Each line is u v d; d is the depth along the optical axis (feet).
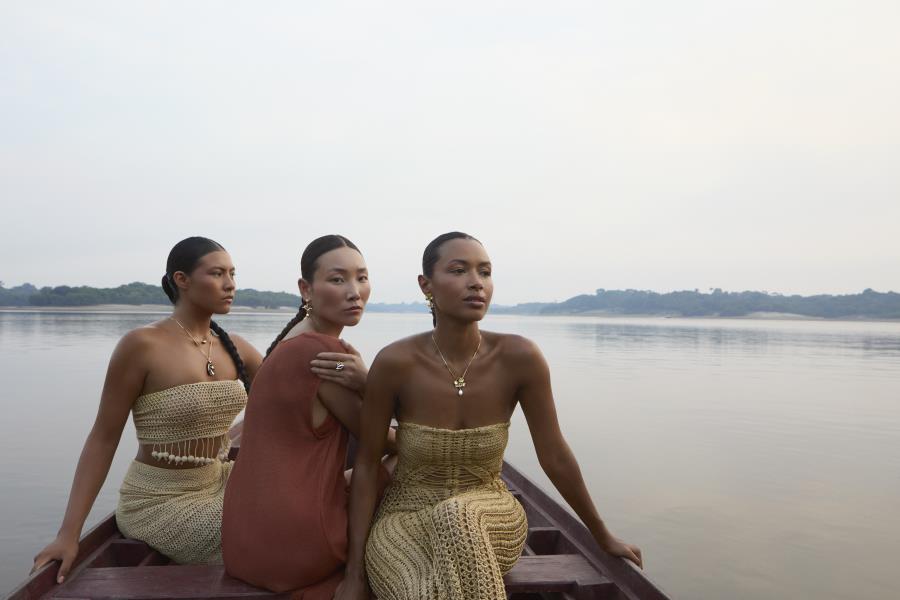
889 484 26.58
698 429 38.73
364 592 7.87
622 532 21.11
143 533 9.86
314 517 7.79
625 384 62.80
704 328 308.19
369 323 318.24
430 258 8.31
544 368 8.64
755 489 25.79
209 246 10.41
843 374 75.36
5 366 67.36
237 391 10.61
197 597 7.64
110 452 9.65
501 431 8.55
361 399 8.51
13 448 30.12
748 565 18.53
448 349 8.52
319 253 8.74
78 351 88.38
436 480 8.48
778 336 209.15
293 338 8.41
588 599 8.16
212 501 9.96
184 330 10.46
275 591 7.77
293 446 8.13
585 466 29.48
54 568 8.18
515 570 8.67
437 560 6.84
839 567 18.45
